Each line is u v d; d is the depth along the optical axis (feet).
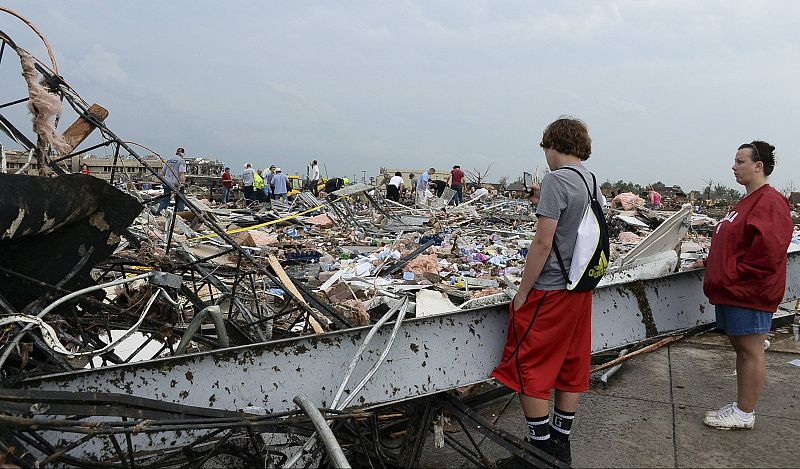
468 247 38.70
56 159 13.10
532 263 9.39
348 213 57.16
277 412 9.04
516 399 14.03
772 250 10.86
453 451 11.46
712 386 14.42
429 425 10.72
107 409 7.48
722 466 10.61
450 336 10.44
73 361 12.10
